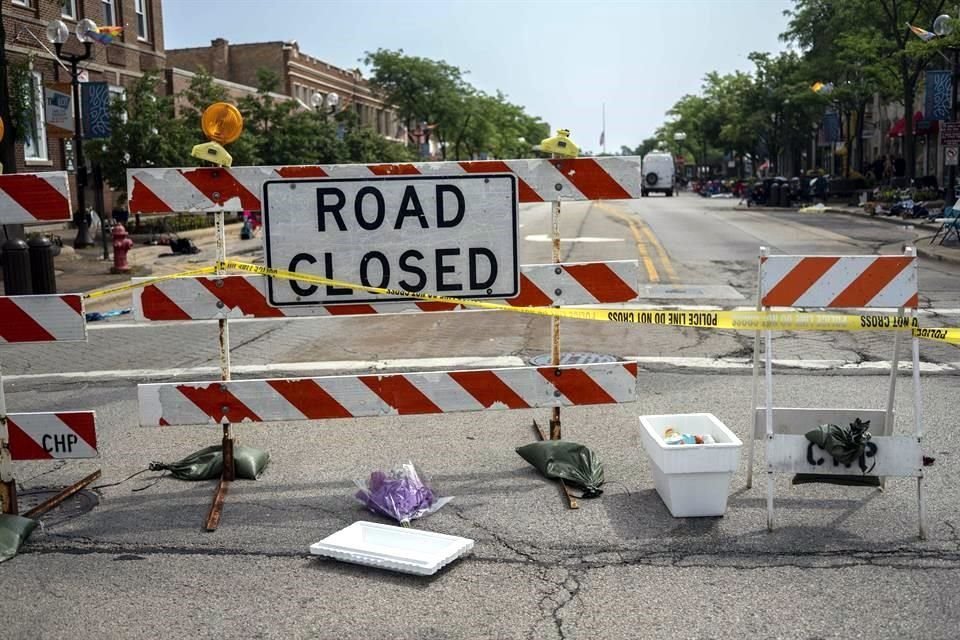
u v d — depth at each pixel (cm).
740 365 943
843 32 3819
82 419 562
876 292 534
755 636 398
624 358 984
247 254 2344
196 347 1108
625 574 461
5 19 2609
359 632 407
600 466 604
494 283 611
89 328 1269
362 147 4197
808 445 518
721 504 534
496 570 468
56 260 2112
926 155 4266
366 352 1052
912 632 400
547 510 550
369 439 704
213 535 523
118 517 554
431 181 602
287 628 412
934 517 530
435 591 446
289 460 657
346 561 480
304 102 6153
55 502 574
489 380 610
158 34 3572
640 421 589
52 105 2291
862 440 514
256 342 1130
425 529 524
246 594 447
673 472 526
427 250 606
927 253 1950
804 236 2472
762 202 4341
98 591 454
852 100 4281
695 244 2295
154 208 591
